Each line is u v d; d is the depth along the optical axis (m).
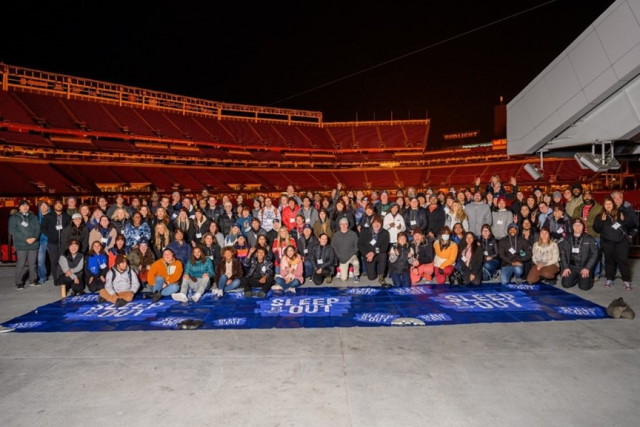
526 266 9.04
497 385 4.01
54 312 7.06
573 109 7.67
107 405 3.76
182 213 9.94
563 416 3.47
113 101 55.84
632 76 6.53
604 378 4.12
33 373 4.47
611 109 7.40
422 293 8.11
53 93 51.03
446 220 10.48
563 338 5.27
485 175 57.97
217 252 9.45
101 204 10.12
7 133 43.25
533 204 10.52
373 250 9.47
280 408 3.65
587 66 7.21
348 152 68.38
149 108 59.09
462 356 4.74
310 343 5.29
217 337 5.60
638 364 4.44
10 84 47.88
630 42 6.29
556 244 8.48
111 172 47.34
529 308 6.76
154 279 8.07
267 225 10.80
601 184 41.12
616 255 8.01
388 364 4.55
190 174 53.19
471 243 8.65
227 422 3.45
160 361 4.75
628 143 8.73
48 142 45.88
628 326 5.72
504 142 62.59
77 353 5.05
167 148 55.97
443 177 60.19
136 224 9.36
